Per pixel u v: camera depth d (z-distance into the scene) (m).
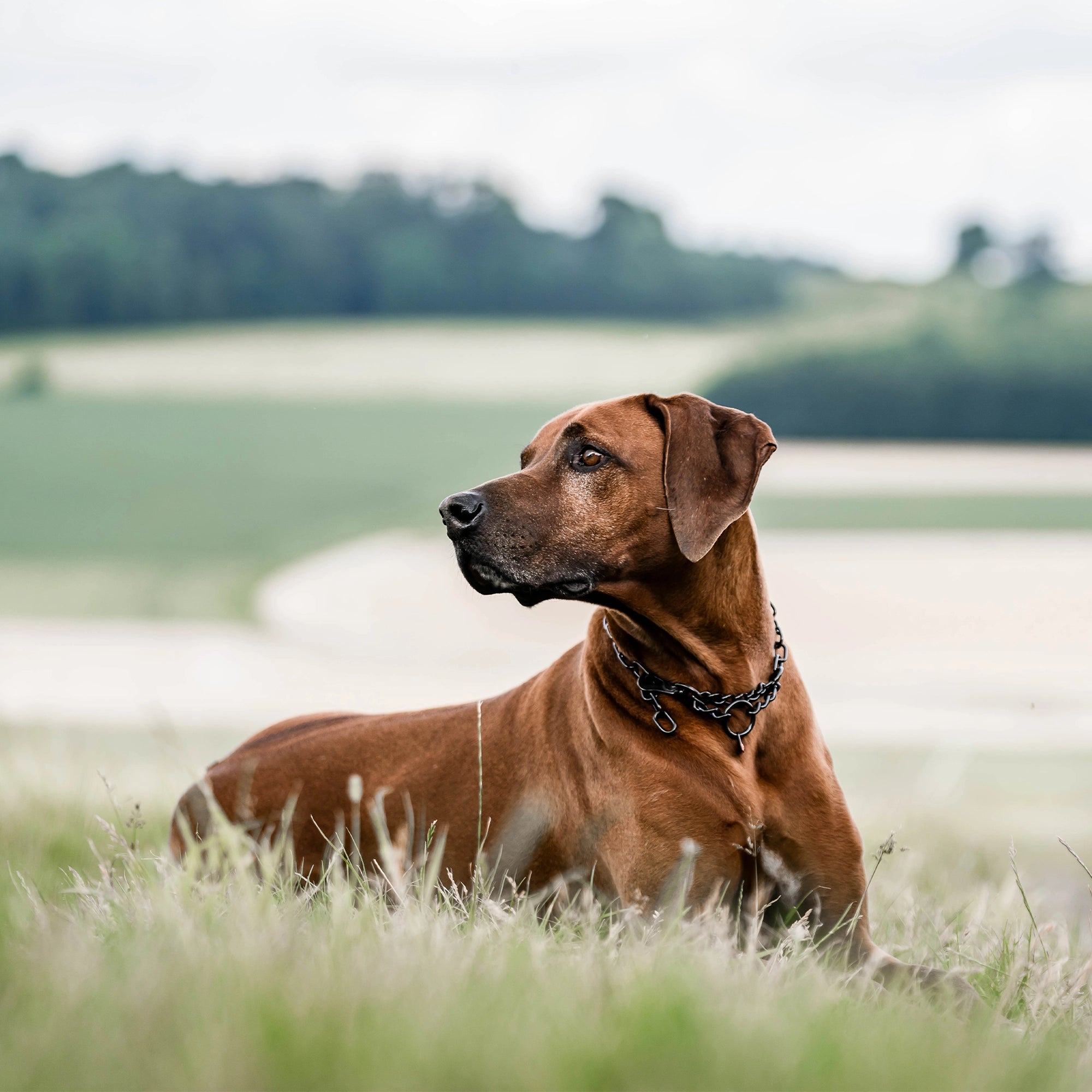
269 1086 2.67
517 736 5.20
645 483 4.79
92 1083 2.67
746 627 4.85
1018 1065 3.15
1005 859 8.31
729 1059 2.84
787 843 4.77
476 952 3.54
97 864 5.69
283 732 6.11
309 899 4.35
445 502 4.73
